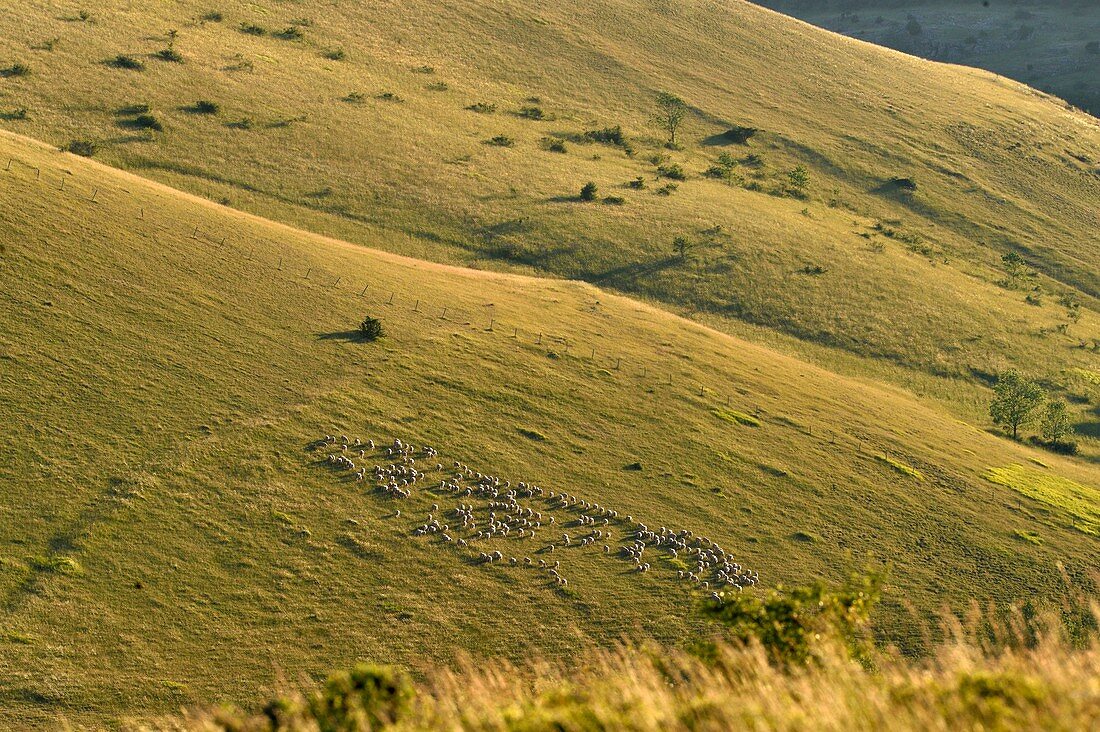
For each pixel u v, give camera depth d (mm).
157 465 54750
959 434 88125
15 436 54094
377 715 13867
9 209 76500
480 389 72250
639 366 83062
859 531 64125
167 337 68312
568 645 47375
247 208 109750
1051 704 11320
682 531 59719
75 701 39062
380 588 49719
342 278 86500
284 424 61781
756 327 108812
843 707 11570
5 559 45750
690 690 14117
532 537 56344
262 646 44375
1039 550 65688
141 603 45281
